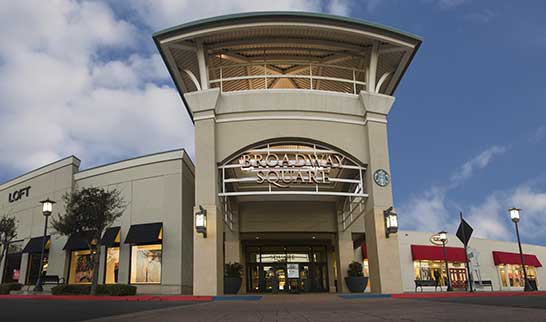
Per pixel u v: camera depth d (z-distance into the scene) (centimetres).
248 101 2152
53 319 866
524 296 1909
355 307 1257
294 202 3012
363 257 3741
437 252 3981
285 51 2394
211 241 1948
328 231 2973
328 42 2294
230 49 2345
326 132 2142
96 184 2848
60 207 2986
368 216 2114
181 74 2489
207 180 2019
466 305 1234
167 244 2506
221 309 1230
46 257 2997
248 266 3238
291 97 2158
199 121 2102
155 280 2503
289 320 827
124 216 2675
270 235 3083
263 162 2081
